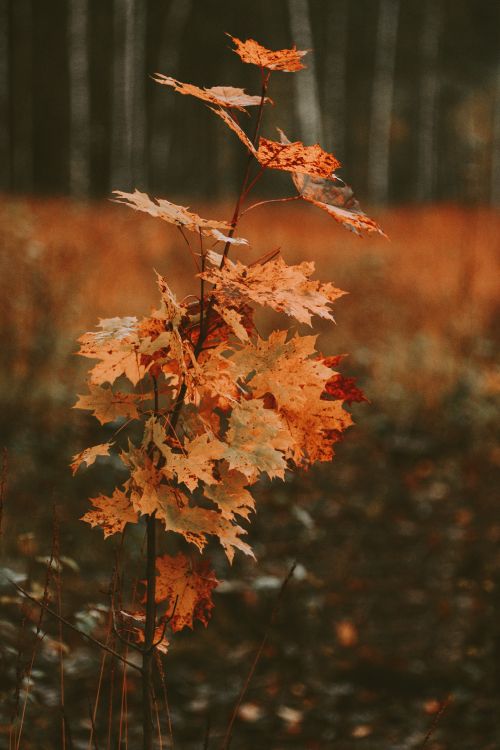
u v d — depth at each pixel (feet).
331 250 39.52
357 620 13.37
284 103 90.68
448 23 105.70
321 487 17.74
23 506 13.87
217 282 3.61
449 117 104.17
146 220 37.29
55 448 16.28
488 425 20.42
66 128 90.68
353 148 104.17
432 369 23.12
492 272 34.94
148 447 3.70
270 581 11.69
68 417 17.76
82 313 23.15
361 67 104.53
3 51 84.48
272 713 11.23
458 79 106.01
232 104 3.71
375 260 31.24
